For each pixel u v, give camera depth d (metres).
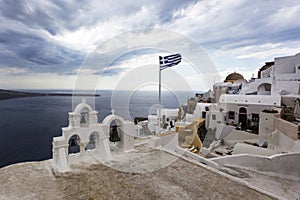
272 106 16.17
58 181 5.15
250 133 14.38
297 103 15.55
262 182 7.55
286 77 20.45
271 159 8.74
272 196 4.84
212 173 5.99
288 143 11.11
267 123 13.63
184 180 5.45
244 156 9.12
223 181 5.52
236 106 17.64
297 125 10.83
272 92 20.05
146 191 4.80
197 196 4.70
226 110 18.02
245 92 23.00
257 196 4.80
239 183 5.43
